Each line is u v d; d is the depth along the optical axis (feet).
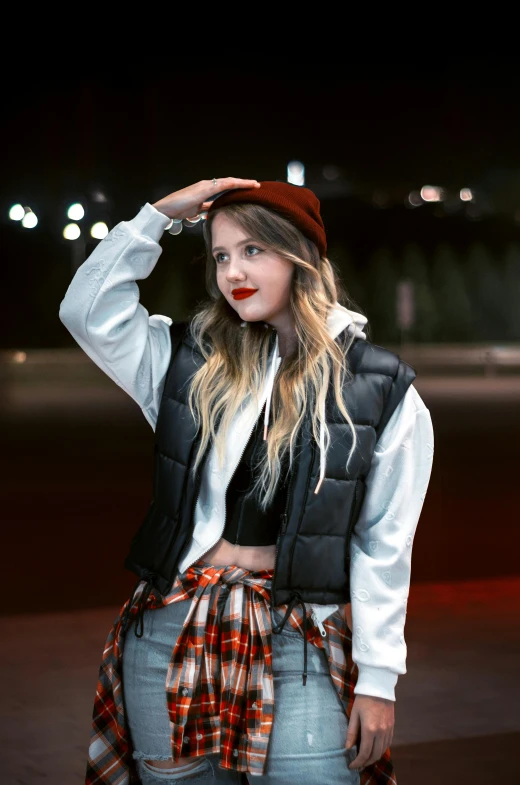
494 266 246.68
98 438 52.31
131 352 7.45
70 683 15.57
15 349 189.37
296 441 6.98
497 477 38.42
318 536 6.93
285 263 7.16
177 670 6.92
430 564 24.47
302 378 7.05
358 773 7.07
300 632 6.95
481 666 16.53
